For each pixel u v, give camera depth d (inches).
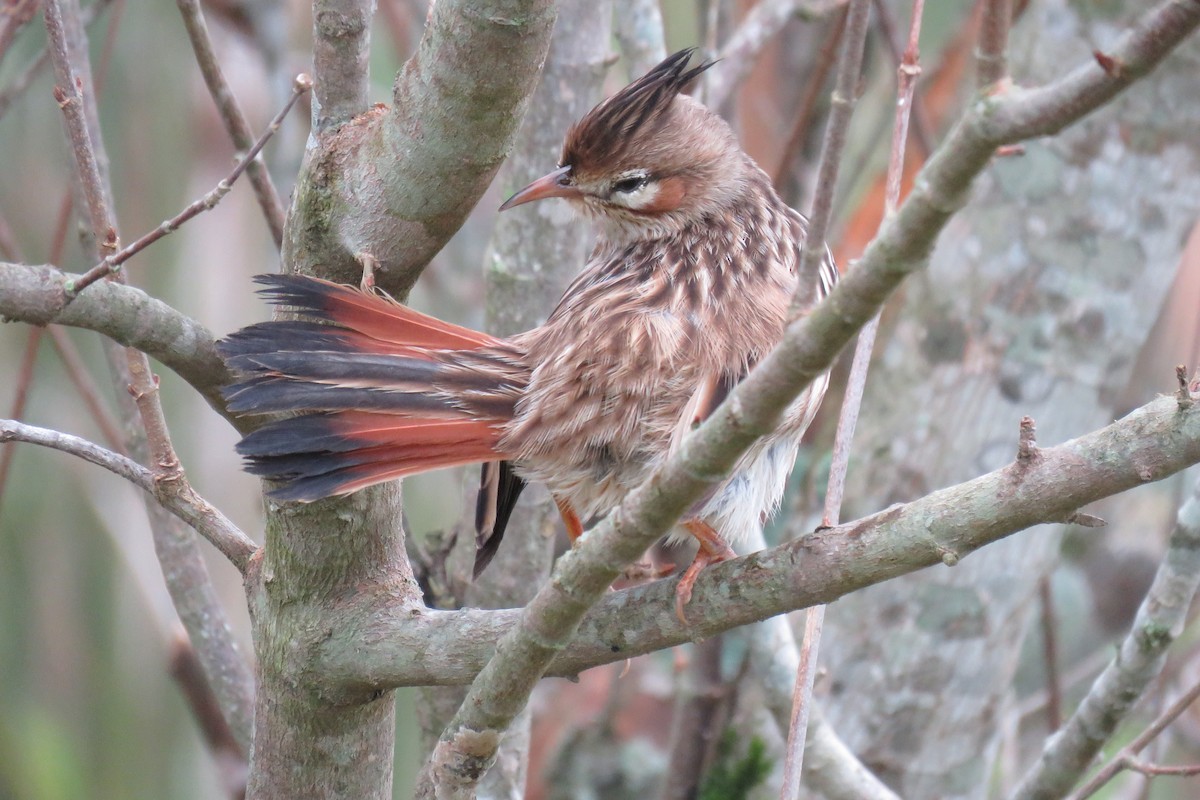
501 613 230.5
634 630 216.1
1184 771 267.1
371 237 227.3
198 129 561.9
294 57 500.7
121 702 562.9
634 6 346.6
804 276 173.3
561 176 292.4
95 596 557.3
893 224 149.4
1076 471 185.3
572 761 443.2
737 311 250.5
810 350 158.2
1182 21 126.7
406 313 238.8
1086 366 370.6
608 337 239.8
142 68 535.8
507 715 202.2
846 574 201.5
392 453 228.2
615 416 238.4
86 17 337.7
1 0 328.8
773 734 378.0
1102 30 357.4
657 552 343.0
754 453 245.3
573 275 339.0
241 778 371.6
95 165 227.8
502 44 200.8
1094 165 365.4
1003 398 370.3
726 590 210.2
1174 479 546.6
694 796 381.4
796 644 370.6
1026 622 373.1
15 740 547.2
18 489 537.0
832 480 225.9
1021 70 366.3
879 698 369.1
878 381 384.2
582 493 249.8
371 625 235.3
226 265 560.1
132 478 241.9
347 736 246.1
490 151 214.2
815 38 505.7
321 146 227.3
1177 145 365.1
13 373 521.7
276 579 239.5
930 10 578.6
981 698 370.6
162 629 393.1
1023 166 367.6
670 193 285.1
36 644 550.6
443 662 230.4
